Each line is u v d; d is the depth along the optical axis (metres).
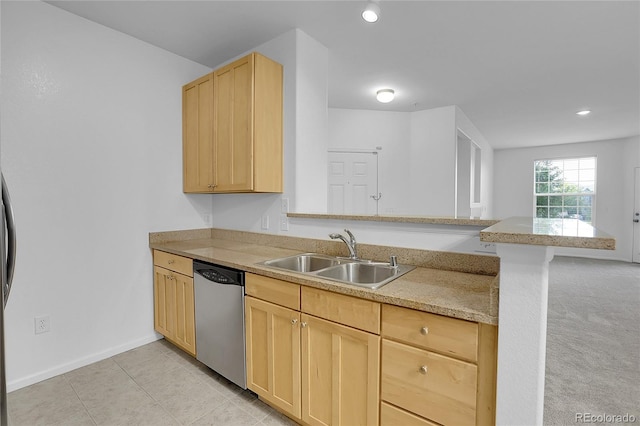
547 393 2.01
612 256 6.59
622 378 2.17
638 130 5.64
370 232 2.00
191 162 2.67
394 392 1.30
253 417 1.74
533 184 7.38
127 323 2.47
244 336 1.85
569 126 5.31
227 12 2.10
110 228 2.35
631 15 2.11
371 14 1.88
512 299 1.04
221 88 2.37
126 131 2.42
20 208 1.94
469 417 1.14
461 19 2.17
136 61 2.46
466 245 1.68
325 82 2.57
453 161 4.07
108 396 1.90
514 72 3.07
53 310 2.09
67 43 2.11
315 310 1.53
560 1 1.97
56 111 2.07
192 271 2.21
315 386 1.55
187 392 1.95
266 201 2.54
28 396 1.88
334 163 4.19
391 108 4.22
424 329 1.22
